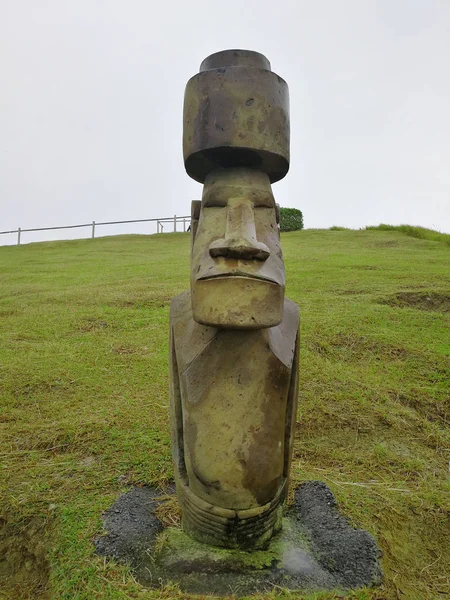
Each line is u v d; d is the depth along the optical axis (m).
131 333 4.75
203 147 1.83
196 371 1.75
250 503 1.73
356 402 3.24
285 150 1.90
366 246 11.37
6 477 2.33
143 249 12.97
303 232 14.49
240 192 1.88
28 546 1.96
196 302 1.54
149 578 1.65
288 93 1.97
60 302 5.97
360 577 1.68
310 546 1.84
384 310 5.08
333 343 4.21
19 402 3.24
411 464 2.64
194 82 1.88
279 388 1.74
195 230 2.06
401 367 3.81
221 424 1.70
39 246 14.75
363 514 2.10
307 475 2.43
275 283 1.52
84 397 3.31
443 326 4.68
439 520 2.19
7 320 5.20
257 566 1.70
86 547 1.79
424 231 13.35
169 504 2.12
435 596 1.79
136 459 2.48
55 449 2.65
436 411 3.26
